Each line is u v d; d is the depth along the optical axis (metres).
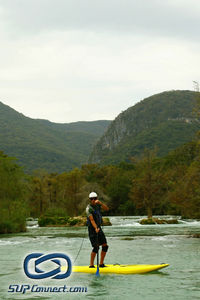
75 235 30.95
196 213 30.52
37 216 88.62
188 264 13.16
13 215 37.34
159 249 18.41
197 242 22.48
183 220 59.69
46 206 90.88
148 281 10.23
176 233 31.25
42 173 96.25
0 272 11.98
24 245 21.61
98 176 126.00
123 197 99.81
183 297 8.38
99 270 11.70
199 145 31.34
